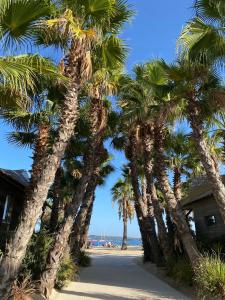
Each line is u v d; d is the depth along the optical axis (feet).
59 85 40.50
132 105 54.03
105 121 46.50
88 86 45.55
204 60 37.32
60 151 30.04
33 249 36.27
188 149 69.41
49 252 36.52
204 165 38.40
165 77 43.65
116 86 50.21
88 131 53.01
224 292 29.78
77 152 59.52
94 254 120.16
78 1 33.53
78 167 77.41
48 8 28.14
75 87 32.19
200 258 39.47
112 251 141.69
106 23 36.83
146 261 75.66
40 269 35.50
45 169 29.04
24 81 26.71
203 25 35.78
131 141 67.05
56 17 32.91
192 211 72.95
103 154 63.36
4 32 28.07
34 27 28.71
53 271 35.63
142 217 70.18
